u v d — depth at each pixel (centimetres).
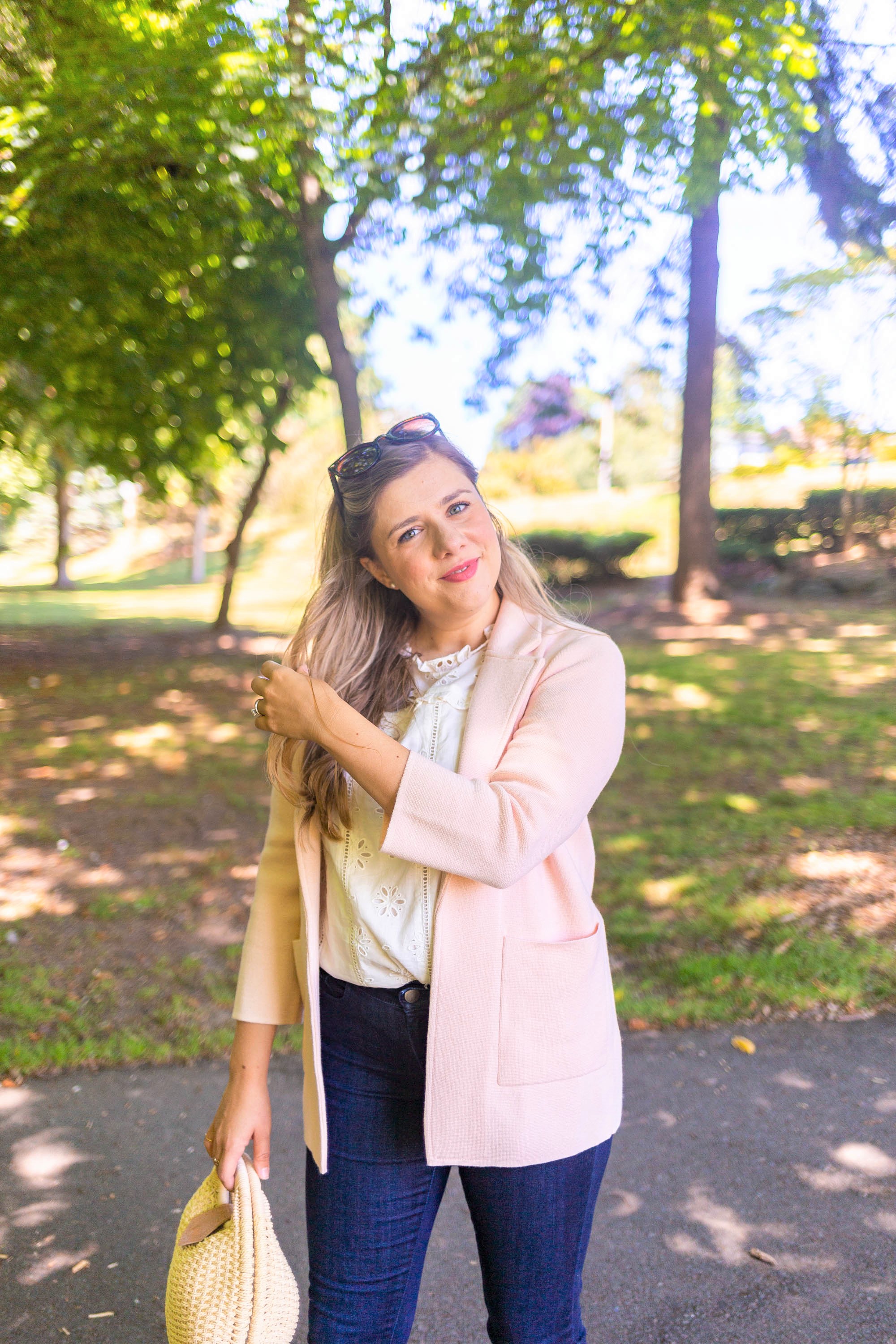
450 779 132
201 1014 400
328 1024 153
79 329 1214
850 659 1149
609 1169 290
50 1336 225
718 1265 245
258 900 163
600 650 147
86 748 873
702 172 771
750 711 912
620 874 539
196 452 1536
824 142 815
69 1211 272
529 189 827
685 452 1584
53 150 820
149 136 822
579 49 715
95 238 1010
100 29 812
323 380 1474
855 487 2062
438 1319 233
